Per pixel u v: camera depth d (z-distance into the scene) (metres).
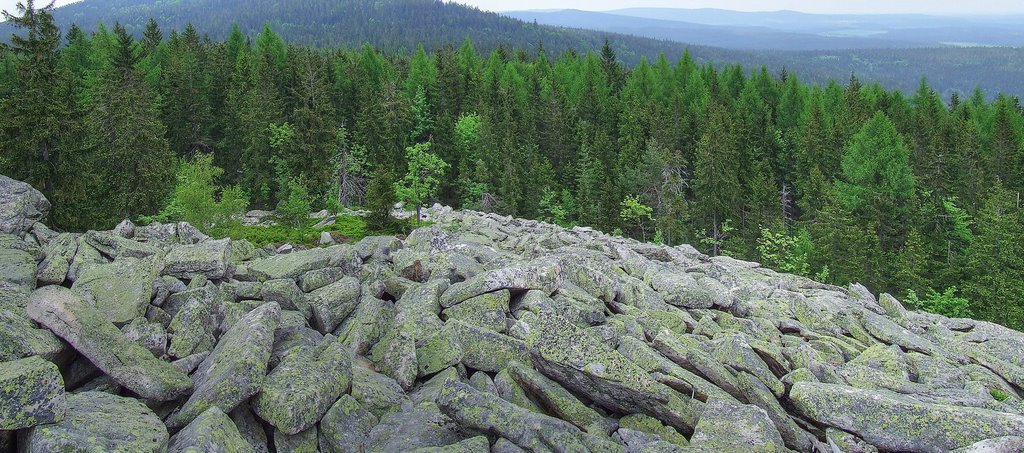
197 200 39.66
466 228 38.41
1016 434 9.31
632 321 14.04
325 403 8.77
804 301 18.72
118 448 6.55
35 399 6.56
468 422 8.54
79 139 40.88
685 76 135.12
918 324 20.17
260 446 8.16
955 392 12.34
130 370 8.34
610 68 139.50
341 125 85.69
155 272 12.58
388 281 15.14
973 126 90.88
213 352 9.93
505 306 13.30
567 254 20.44
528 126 93.88
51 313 8.30
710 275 23.67
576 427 9.25
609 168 84.88
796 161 90.56
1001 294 50.62
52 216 38.78
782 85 137.25
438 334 11.55
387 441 8.62
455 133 86.56
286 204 51.28
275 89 81.75
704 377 11.46
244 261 17.59
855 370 13.17
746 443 8.72
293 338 11.08
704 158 73.25
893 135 73.94
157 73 85.12
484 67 139.62
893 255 59.50
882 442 9.69
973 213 72.00
